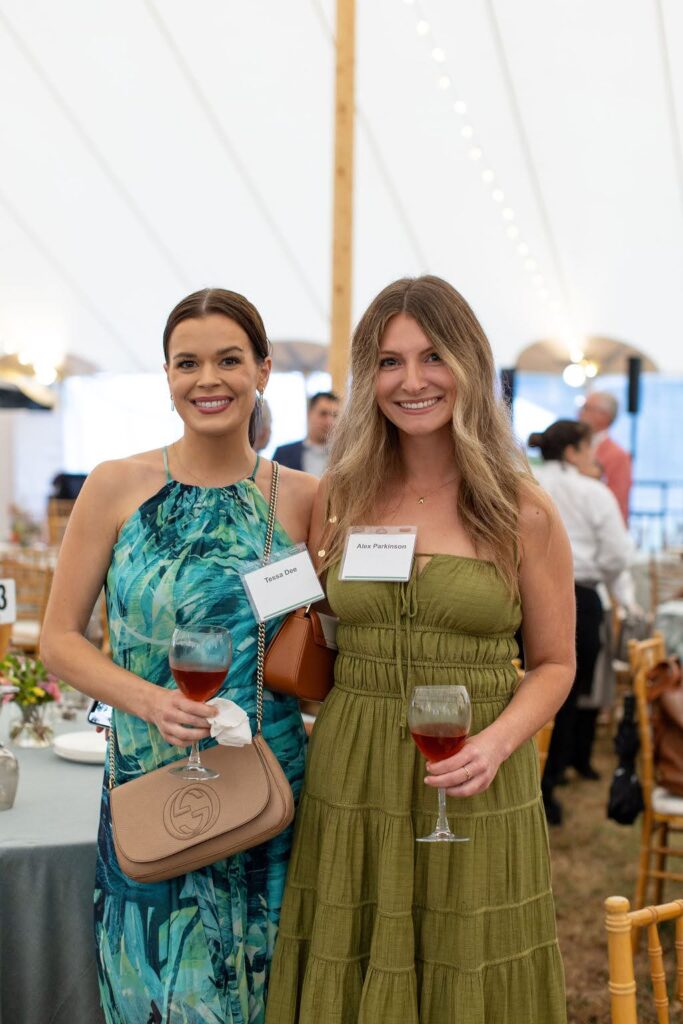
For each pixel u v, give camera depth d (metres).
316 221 10.29
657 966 1.66
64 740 2.74
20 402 11.20
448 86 8.75
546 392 15.45
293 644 1.89
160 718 1.74
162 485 1.93
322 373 11.32
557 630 1.93
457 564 1.84
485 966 1.80
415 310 1.85
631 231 9.70
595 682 5.25
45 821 2.17
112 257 10.84
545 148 9.06
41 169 10.01
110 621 1.91
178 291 11.13
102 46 8.92
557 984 1.88
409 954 1.78
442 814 1.71
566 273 10.17
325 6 8.37
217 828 1.77
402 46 8.52
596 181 9.27
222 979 1.84
